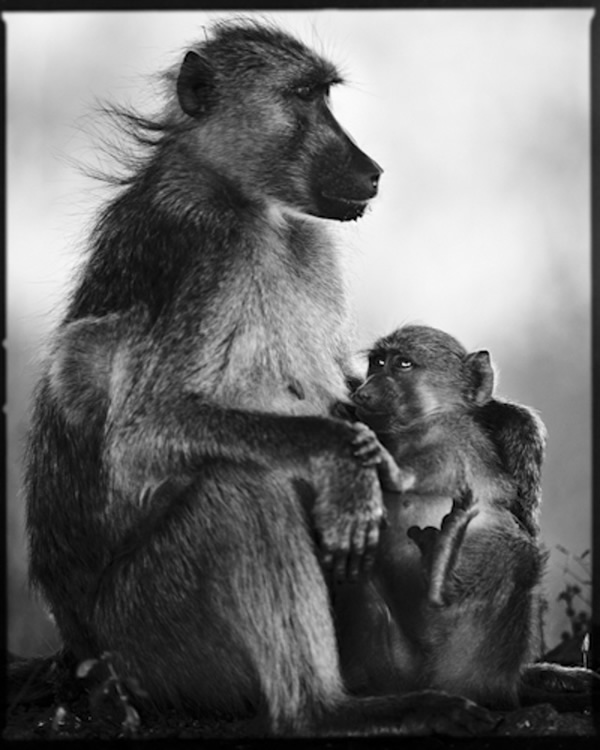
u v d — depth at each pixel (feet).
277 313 19.49
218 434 18.24
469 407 20.47
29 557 20.57
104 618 18.95
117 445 18.78
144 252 19.45
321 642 17.99
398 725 17.84
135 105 23.07
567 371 35.50
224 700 18.89
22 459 21.44
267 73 20.35
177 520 18.35
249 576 17.98
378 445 18.51
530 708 18.52
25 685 20.83
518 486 20.57
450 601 19.07
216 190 19.86
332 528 18.03
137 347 18.92
